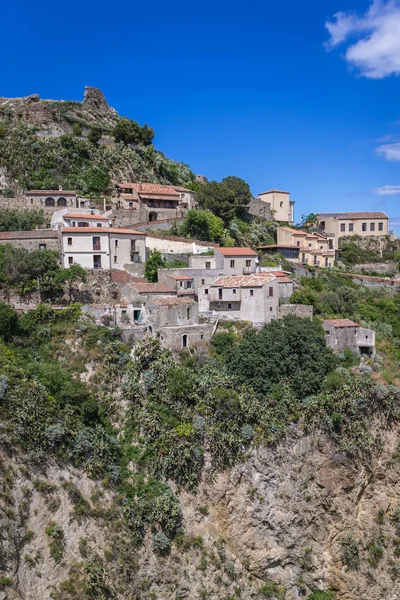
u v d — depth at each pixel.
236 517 56.47
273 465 58.44
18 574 43.91
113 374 59.75
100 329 64.06
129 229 92.56
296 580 58.47
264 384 62.34
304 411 61.16
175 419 57.28
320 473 60.78
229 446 56.72
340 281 104.06
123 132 141.50
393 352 78.00
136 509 51.97
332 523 60.94
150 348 60.91
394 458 65.94
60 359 61.06
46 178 113.56
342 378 64.94
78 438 52.09
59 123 141.38
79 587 45.94
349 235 139.25
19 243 79.38
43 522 46.88
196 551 53.12
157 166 138.50
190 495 55.28
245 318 74.75
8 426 48.22
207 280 82.06
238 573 54.88
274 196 144.25
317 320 76.94
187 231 103.75
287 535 58.19
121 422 57.56
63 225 86.25
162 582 50.53
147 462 55.16
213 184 120.25
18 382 52.44
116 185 117.19
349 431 61.81
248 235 119.50
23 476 47.31
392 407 66.38
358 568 59.59
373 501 63.78
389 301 94.50
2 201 101.00
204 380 60.62
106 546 49.00
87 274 74.75
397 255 130.38
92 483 51.44
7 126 128.62
